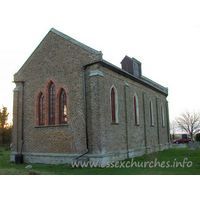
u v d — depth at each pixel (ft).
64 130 52.65
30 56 63.10
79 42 53.21
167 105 102.17
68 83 53.47
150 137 76.84
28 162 58.18
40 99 59.82
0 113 185.06
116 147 53.83
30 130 59.72
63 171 41.88
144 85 77.46
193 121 182.29
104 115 49.06
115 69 56.65
